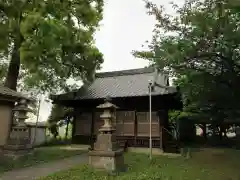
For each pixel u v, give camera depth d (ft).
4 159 29.01
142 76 53.26
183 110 55.98
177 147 41.34
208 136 70.08
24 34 32.71
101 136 26.48
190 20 24.82
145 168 26.40
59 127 66.33
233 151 40.32
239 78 26.91
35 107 56.39
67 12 41.68
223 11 21.95
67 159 32.83
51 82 49.96
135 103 45.16
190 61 27.81
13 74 46.26
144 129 43.29
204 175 24.00
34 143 52.80
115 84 51.93
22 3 33.78
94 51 49.47
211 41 24.84
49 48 34.53
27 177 21.56
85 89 52.16
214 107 34.30
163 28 28.04
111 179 20.71
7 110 36.83
